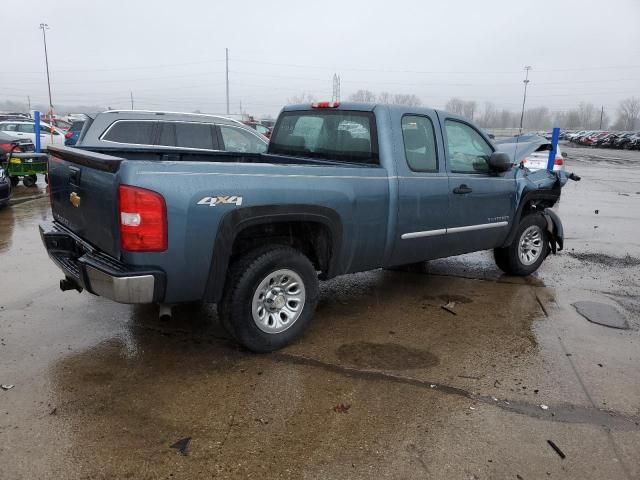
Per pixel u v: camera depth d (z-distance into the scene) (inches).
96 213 141.4
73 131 652.1
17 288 213.6
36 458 110.2
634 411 135.6
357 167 177.5
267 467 110.0
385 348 168.6
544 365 159.5
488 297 222.2
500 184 224.1
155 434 119.6
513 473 110.7
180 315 189.5
